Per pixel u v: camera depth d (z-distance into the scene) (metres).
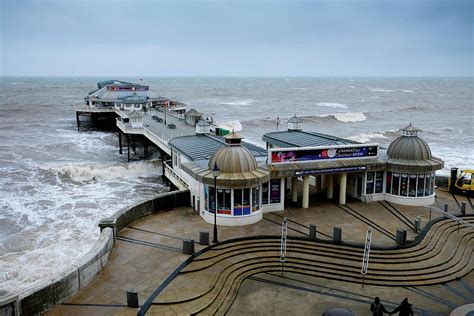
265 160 32.66
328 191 34.00
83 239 32.47
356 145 32.59
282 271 22.88
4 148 67.25
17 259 28.92
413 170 31.84
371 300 20.50
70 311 18.05
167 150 46.81
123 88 101.69
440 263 23.80
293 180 32.38
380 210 31.36
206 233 24.41
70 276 19.05
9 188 45.81
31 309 17.34
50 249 30.62
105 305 18.53
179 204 32.16
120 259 22.86
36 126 95.62
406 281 22.28
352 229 27.39
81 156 64.38
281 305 19.86
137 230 27.03
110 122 96.50
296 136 42.38
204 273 21.53
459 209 31.88
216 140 40.94
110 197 43.62
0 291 24.75
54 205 40.47
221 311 19.02
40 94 195.50
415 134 33.94
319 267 23.23
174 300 18.86
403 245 24.75
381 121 113.88
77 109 91.62
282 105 157.75
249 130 94.75
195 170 29.44
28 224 35.41
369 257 23.78
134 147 66.00
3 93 199.50
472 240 27.52
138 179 51.84
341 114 119.50
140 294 19.39
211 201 28.38
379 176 33.53
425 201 32.62
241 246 24.66
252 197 28.11
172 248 24.23
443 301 20.62
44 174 52.03
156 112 85.81
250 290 21.14
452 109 143.50
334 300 20.41
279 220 28.92
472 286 22.20
